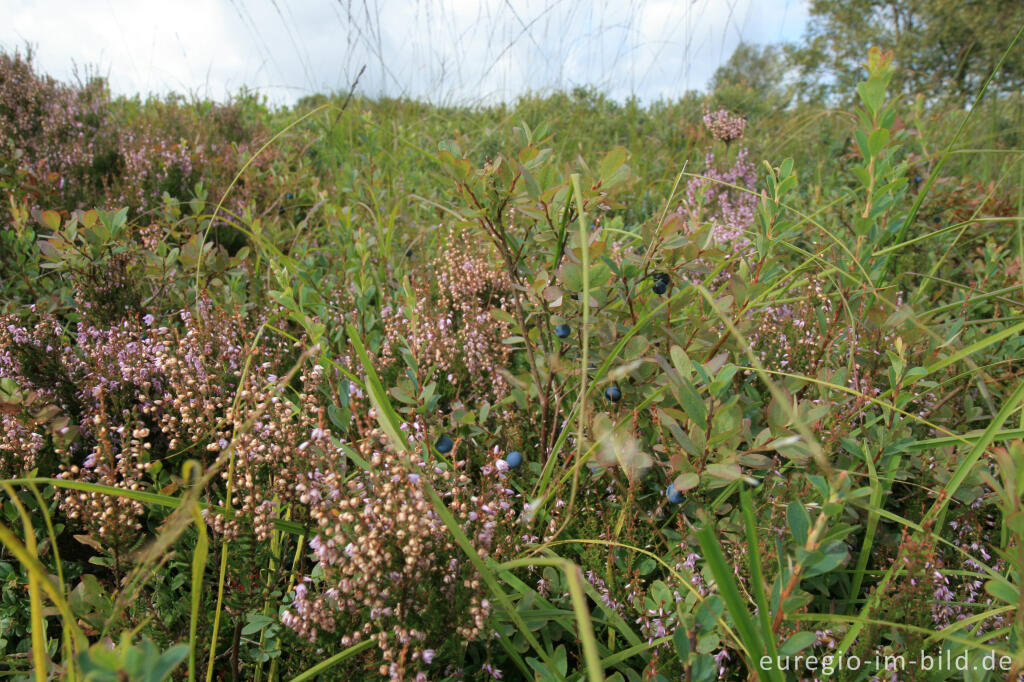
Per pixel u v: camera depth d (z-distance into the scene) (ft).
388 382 8.99
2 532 3.18
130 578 4.79
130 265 10.48
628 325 7.38
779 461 6.94
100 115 20.84
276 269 9.64
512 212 10.61
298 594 4.93
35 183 13.75
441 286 11.21
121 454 5.89
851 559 6.71
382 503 5.09
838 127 26.09
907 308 7.15
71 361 8.25
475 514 5.39
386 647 4.88
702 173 19.40
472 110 28.30
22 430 6.54
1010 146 22.54
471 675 5.57
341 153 20.81
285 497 5.83
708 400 6.18
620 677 5.03
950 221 13.33
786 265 12.26
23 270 10.94
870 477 6.04
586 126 26.71
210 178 16.75
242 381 5.77
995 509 7.00
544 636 5.79
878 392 7.93
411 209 17.26
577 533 6.77
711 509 6.56
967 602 5.74
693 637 4.64
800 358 8.93
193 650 4.39
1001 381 8.66
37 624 3.63
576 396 8.09
